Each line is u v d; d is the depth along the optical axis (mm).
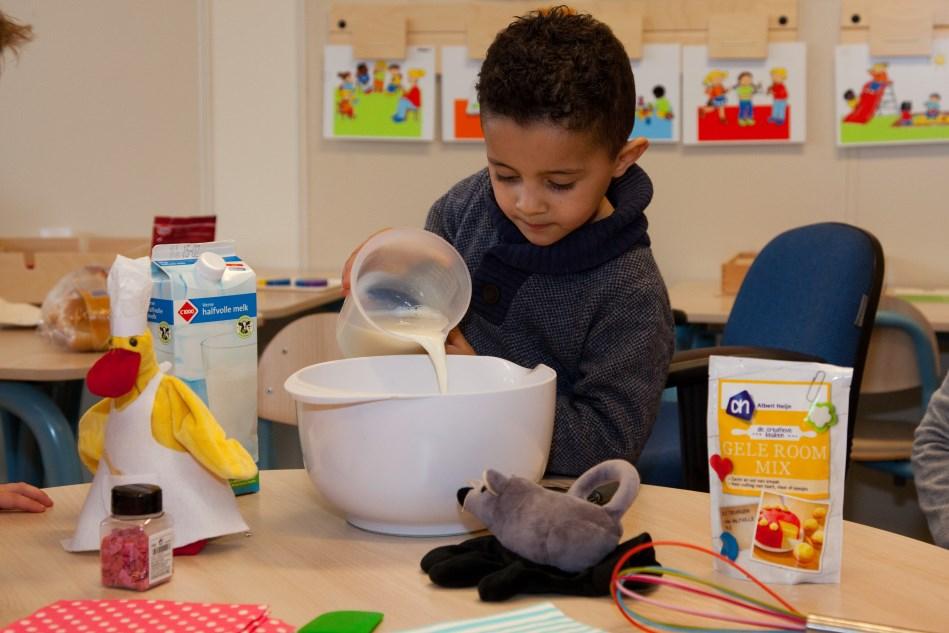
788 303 1829
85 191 3127
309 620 677
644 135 2754
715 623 676
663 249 2814
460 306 1065
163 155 3078
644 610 699
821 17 2658
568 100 963
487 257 1229
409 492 820
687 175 2771
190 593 726
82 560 795
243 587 739
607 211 1213
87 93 3092
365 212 2994
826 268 1763
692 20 2701
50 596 719
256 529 876
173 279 888
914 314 2053
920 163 2643
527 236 1136
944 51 2584
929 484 1178
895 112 2625
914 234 2668
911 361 2088
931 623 682
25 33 1355
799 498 758
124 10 3041
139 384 809
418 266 1056
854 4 2621
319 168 3004
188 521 804
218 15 2994
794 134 2684
